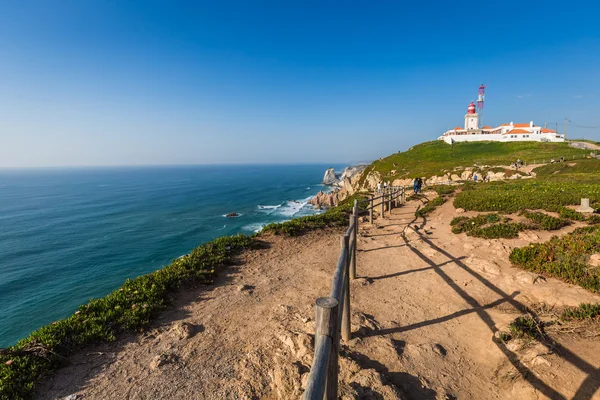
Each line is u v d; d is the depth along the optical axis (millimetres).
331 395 2240
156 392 3637
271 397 3463
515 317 4719
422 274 7008
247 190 105312
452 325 4793
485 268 6867
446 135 106812
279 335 4609
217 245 9523
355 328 4691
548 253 6723
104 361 4305
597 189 15844
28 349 4336
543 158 56375
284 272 7684
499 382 3494
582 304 4598
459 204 14289
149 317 5461
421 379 3600
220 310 5730
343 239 4371
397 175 59781
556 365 3461
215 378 3830
